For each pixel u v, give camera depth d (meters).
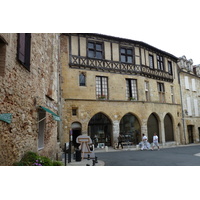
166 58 22.61
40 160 5.71
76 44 16.38
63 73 15.51
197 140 24.41
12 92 4.89
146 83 19.86
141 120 18.22
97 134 16.64
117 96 17.39
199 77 27.02
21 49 5.63
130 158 10.80
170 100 21.86
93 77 16.59
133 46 19.14
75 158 10.19
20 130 5.41
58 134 13.54
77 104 15.57
